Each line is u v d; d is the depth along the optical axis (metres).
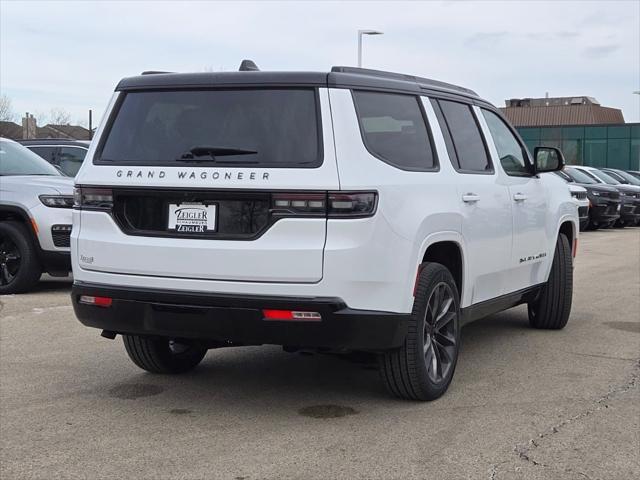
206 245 4.53
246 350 6.77
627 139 50.19
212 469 4.06
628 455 4.29
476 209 5.65
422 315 4.93
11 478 3.95
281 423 4.79
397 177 4.77
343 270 4.40
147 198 4.76
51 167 10.59
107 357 6.44
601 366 6.23
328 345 4.47
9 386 5.58
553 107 65.00
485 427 4.71
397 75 5.34
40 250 9.20
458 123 5.84
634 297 9.66
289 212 4.43
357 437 4.53
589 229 23.08
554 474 4.01
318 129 4.54
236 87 4.75
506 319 8.23
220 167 4.58
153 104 4.93
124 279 4.76
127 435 4.58
